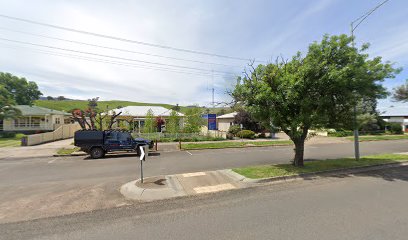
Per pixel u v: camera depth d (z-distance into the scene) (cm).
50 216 499
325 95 858
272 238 380
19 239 397
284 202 563
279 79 871
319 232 398
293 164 1002
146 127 2494
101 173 948
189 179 806
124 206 560
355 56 858
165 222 460
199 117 2605
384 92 894
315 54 895
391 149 1706
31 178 867
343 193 629
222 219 468
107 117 2575
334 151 1602
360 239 371
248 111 956
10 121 3312
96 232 420
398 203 543
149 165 1119
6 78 5031
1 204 578
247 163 1158
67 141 2388
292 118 905
